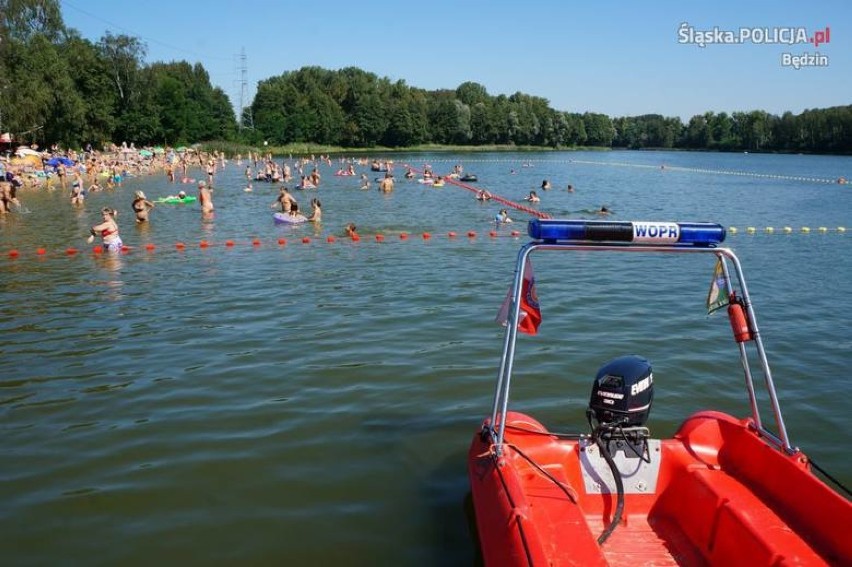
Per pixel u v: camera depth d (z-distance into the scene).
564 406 7.80
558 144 148.25
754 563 4.25
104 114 75.19
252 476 6.21
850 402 7.90
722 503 4.70
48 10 73.19
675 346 10.07
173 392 8.27
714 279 5.30
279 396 8.14
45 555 5.04
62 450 6.75
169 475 6.24
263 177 48.84
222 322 11.45
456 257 18.22
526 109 139.62
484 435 5.46
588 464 5.30
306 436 7.05
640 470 5.28
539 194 40.03
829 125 123.88
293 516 5.55
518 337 10.52
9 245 20.19
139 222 25.11
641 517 5.25
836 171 69.69
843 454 6.61
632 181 52.84
